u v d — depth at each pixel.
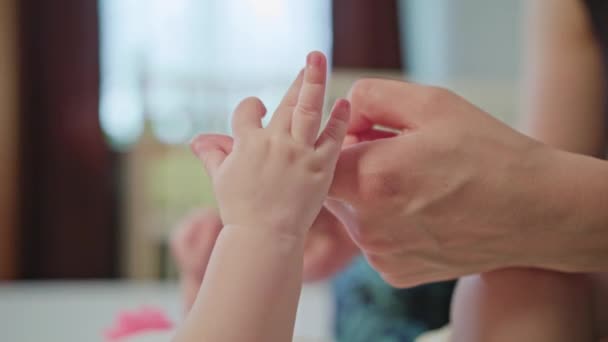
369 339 0.86
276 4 1.88
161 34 1.81
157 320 0.76
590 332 0.58
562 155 0.51
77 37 1.77
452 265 0.55
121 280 1.78
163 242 1.73
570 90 0.71
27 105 1.75
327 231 0.75
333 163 0.51
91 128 1.77
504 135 0.51
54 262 1.76
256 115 0.52
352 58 1.91
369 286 0.91
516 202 0.50
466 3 1.88
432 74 1.90
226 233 0.50
